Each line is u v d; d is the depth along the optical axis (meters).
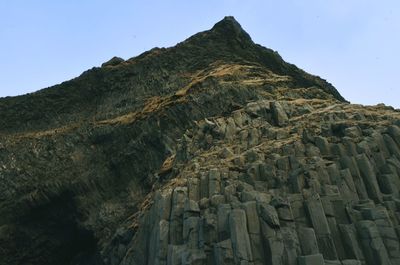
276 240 26.17
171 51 94.38
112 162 68.00
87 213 63.38
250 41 97.56
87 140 74.00
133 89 88.62
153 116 70.12
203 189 32.19
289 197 29.12
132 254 32.97
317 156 33.19
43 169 69.75
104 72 94.88
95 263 60.22
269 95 62.59
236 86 66.38
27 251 62.97
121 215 61.84
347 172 30.73
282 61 92.12
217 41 95.62
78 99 91.31
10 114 88.50
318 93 63.59
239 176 32.53
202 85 72.25
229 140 41.62
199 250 27.12
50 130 82.62
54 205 65.19
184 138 47.31
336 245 26.89
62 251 64.69
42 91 92.88
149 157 66.12
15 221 63.84
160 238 29.28
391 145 33.84
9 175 68.56
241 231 26.28
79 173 68.06
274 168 32.47
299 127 39.44
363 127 36.62
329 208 28.36
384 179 31.30
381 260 25.94
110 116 83.25
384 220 27.45
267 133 40.00
